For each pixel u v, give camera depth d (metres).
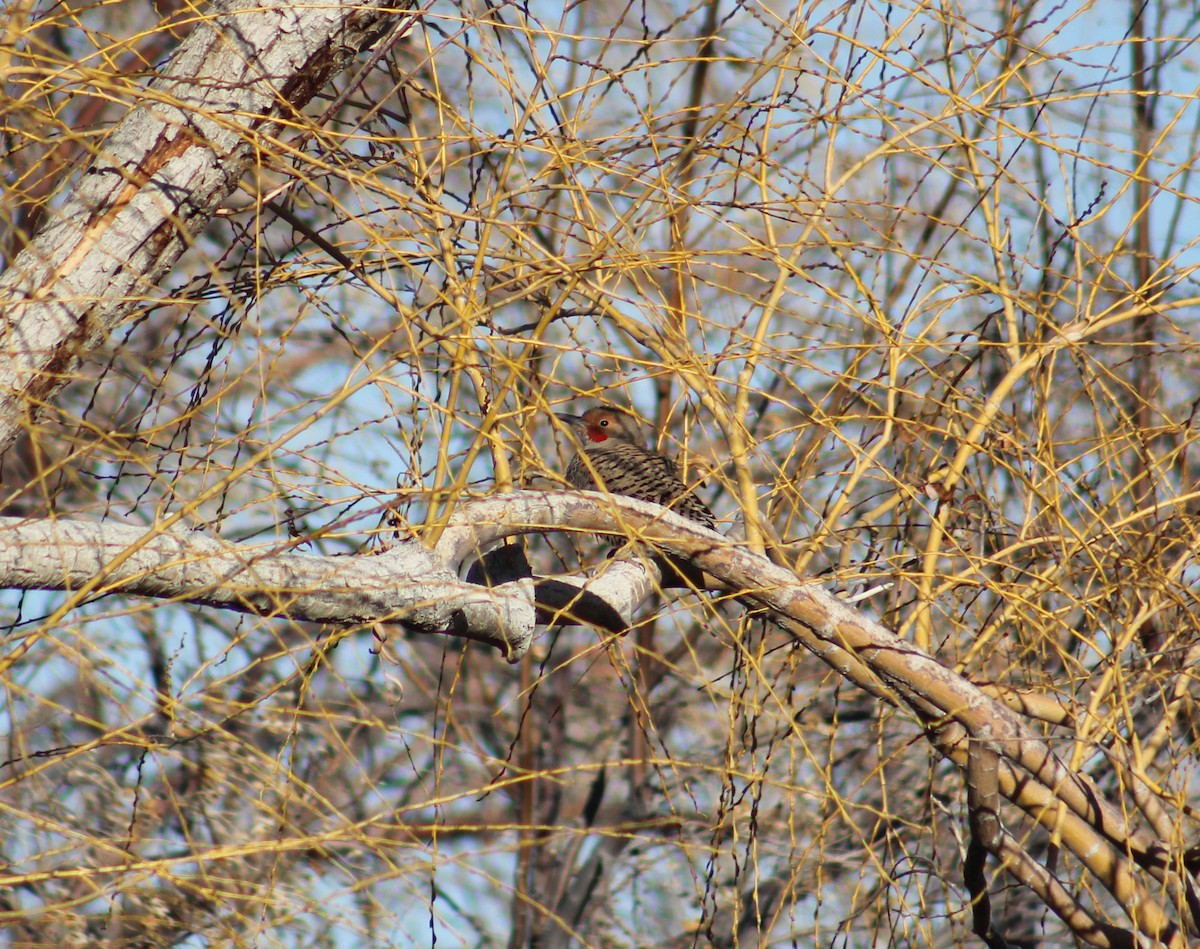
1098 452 11.25
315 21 8.98
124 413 10.95
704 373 8.59
